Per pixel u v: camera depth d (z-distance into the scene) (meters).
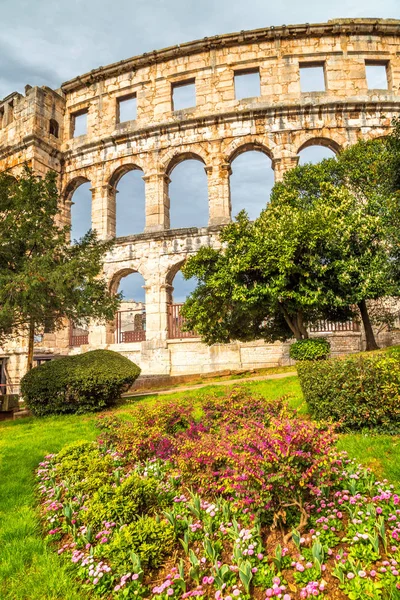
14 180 18.03
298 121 27.19
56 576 4.86
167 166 28.62
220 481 5.95
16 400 17.11
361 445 7.26
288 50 28.44
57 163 31.44
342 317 19.11
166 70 30.05
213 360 24.72
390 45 28.39
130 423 9.48
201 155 27.86
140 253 27.16
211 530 5.27
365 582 4.03
